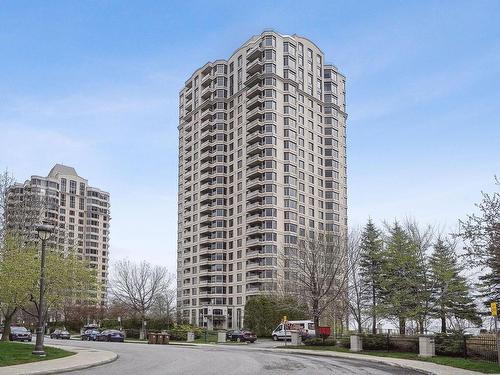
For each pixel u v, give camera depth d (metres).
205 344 54.19
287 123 115.56
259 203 112.94
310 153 119.94
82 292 42.38
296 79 119.56
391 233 52.62
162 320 79.12
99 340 63.62
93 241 172.88
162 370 22.55
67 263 39.78
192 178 130.88
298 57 121.44
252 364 26.17
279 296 71.94
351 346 37.50
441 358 28.50
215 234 120.12
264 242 108.38
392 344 35.84
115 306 106.19
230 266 117.38
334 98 127.94
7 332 38.06
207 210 122.88
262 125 114.81
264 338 72.50
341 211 124.12
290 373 21.67
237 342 58.38
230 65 127.38
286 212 111.81
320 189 121.06
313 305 49.69
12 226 51.88
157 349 40.75
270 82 115.56
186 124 138.00
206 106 129.62
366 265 56.09
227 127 125.25
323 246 54.00
